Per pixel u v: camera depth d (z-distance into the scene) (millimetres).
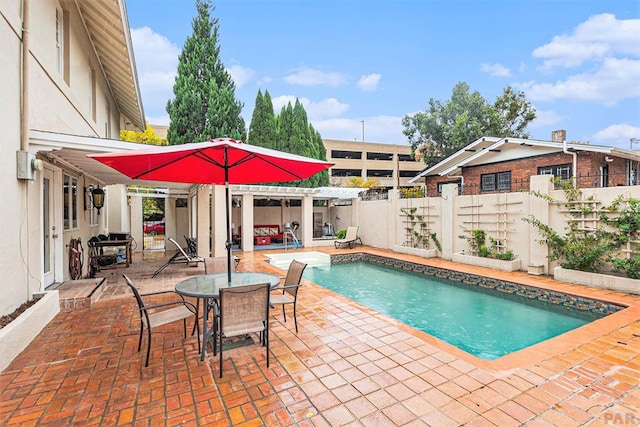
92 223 9938
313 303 5898
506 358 3760
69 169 7445
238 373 3398
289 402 2912
